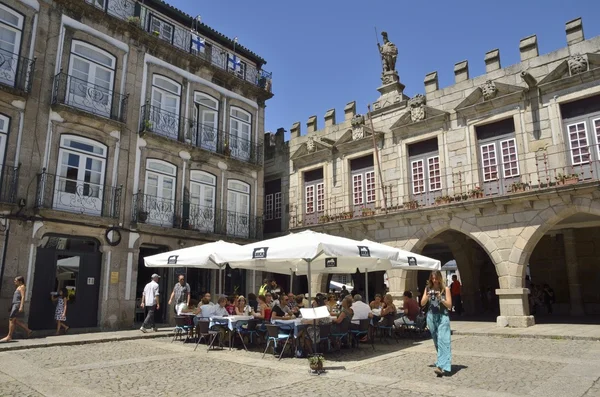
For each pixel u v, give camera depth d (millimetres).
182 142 16844
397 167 16953
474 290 19172
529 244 13078
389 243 16312
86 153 14117
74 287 13445
